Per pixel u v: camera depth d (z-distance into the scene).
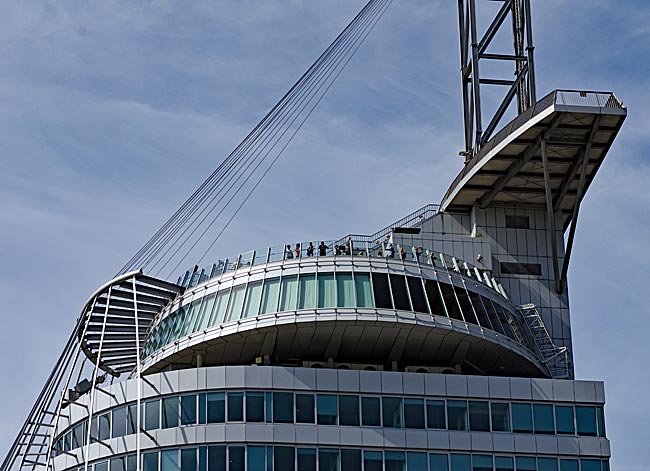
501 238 111.31
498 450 90.56
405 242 110.00
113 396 92.38
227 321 94.31
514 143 104.56
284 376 89.38
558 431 91.88
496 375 100.19
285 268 95.81
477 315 97.44
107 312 97.69
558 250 111.38
